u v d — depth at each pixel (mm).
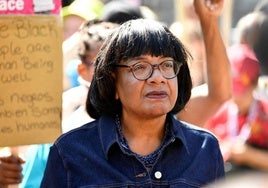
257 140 8203
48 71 5887
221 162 5270
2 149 6355
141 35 4973
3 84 5836
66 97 6961
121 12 8086
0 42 5820
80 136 5188
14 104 5852
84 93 6910
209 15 6625
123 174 4992
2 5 5906
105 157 5047
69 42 7941
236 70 8422
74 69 7746
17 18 5828
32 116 5867
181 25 9438
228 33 10156
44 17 5867
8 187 6043
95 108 5316
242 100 8281
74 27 9180
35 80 5871
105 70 5133
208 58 6742
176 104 5285
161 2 13250
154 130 5125
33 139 5871
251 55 8516
